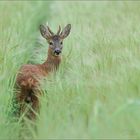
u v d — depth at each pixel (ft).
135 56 52.54
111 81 47.93
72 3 94.94
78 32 67.05
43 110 46.75
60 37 54.80
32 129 45.73
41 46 67.92
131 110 42.37
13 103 50.90
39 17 88.89
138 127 41.78
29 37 74.18
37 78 49.90
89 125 42.11
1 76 50.34
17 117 49.42
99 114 42.78
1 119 46.80
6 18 75.97
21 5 90.38
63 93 49.01
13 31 67.31
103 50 56.54
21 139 46.32
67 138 41.01
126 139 40.78
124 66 50.21
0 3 88.07
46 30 54.95
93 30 67.67
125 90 46.01
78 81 49.70
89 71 51.75
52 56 53.42
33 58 64.85
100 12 85.15
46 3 98.32
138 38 58.08
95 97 46.34
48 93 49.47
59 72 53.16
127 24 69.87
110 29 67.72
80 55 57.11
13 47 56.44
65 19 82.38
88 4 92.68
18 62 58.08
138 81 46.98
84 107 45.78
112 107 43.91
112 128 41.42
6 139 44.78
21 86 49.78
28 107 49.88
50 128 43.11
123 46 57.31
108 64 52.24
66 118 44.47
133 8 80.53
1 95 49.03
